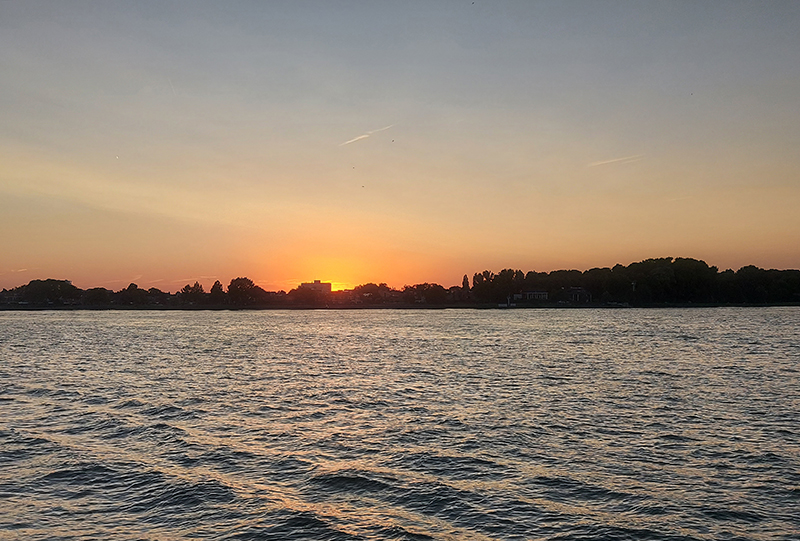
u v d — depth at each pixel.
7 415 39.25
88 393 48.69
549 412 40.16
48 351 91.62
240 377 60.00
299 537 19.88
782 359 72.56
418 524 21.00
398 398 46.53
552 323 183.00
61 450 30.23
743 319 191.50
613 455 29.34
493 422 37.06
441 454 29.66
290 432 34.56
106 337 128.50
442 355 83.94
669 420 37.25
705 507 22.45
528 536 20.06
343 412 40.72
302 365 71.62
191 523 20.98
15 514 21.70
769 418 37.62
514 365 69.88
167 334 141.12
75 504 22.73
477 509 22.36
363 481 25.47
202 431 34.72
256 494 23.88
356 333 143.88
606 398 45.50
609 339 110.69
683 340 105.25
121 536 19.94
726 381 54.09
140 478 25.78
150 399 45.59
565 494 23.91
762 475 26.12
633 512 22.02
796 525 20.81
